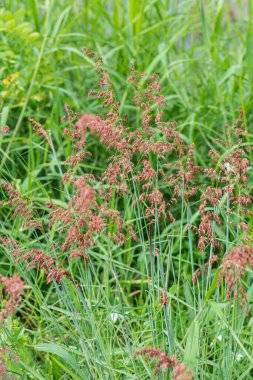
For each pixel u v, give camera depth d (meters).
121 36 6.62
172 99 6.45
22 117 5.77
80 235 3.47
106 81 3.86
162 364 3.09
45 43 6.27
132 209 5.26
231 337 3.62
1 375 3.41
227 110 6.31
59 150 5.82
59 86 6.63
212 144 6.11
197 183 5.71
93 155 6.04
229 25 7.20
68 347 3.87
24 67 6.30
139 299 4.93
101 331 4.04
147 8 7.17
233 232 4.03
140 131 3.80
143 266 4.84
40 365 4.42
